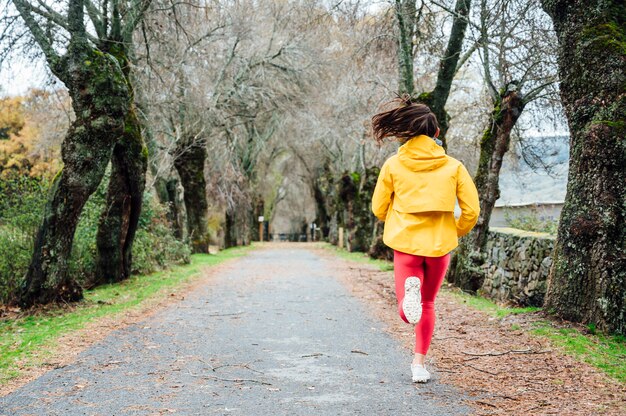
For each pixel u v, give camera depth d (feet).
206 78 74.33
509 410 12.68
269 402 13.48
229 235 124.98
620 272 20.79
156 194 72.38
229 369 16.92
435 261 14.37
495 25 35.12
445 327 24.11
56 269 30.81
